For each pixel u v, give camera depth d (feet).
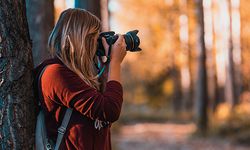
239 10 117.80
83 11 10.25
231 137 69.62
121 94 10.03
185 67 128.67
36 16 25.49
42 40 25.52
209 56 122.11
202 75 77.66
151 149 63.77
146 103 155.43
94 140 10.05
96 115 9.73
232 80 105.81
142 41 126.72
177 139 75.31
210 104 118.32
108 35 10.61
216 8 129.29
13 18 10.11
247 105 95.04
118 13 128.36
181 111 138.31
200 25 77.46
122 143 69.46
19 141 10.12
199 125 76.84
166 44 123.24
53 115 10.02
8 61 10.02
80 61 9.99
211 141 69.46
